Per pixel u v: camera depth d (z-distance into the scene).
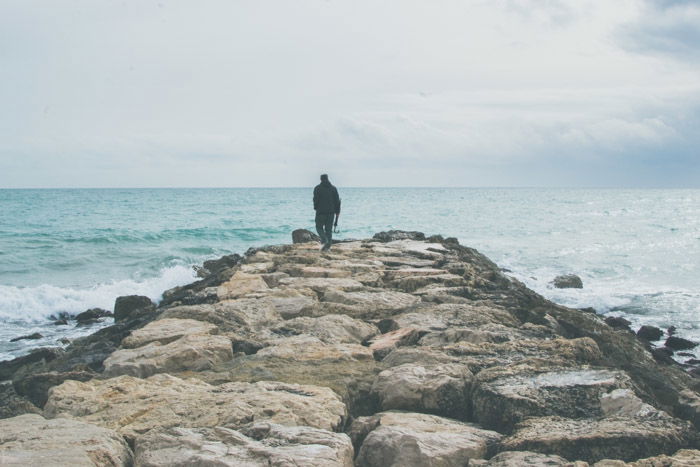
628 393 4.71
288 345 6.63
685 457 3.73
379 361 6.43
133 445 4.12
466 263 14.13
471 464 3.86
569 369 5.41
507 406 4.72
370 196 137.12
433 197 130.62
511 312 8.82
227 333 7.37
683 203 106.06
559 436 4.03
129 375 6.00
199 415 4.48
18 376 9.98
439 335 7.06
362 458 4.16
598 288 21.70
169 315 8.12
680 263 27.59
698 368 11.66
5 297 18.36
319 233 16.22
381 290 10.27
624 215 65.19
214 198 116.00
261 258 14.96
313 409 4.62
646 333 15.04
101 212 65.25
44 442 3.86
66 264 26.25
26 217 56.38
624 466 3.66
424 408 5.07
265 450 3.78
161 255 28.95
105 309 18.83
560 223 51.47
